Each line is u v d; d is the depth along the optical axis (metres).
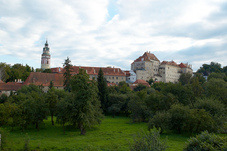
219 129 37.31
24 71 136.12
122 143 31.17
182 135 37.88
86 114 38.53
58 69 143.75
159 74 187.12
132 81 162.50
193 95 58.47
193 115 35.84
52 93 46.38
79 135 37.53
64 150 27.48
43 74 105.31
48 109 41.66
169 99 53.25
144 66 173.12
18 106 39.91
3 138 27.12
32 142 30.75
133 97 60.62
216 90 64.75
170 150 27.30
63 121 38.38
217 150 17.06
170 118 38.81
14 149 26.42
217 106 41.47
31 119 39.19
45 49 188.75
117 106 68.88
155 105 55.94
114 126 49.00
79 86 39.25
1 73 111.38
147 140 17.75
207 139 19.19
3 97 68.94
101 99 73.31
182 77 164.62
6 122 37.94
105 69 151.88
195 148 18.91
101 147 28.53
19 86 94.44
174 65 195.25
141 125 50.41
